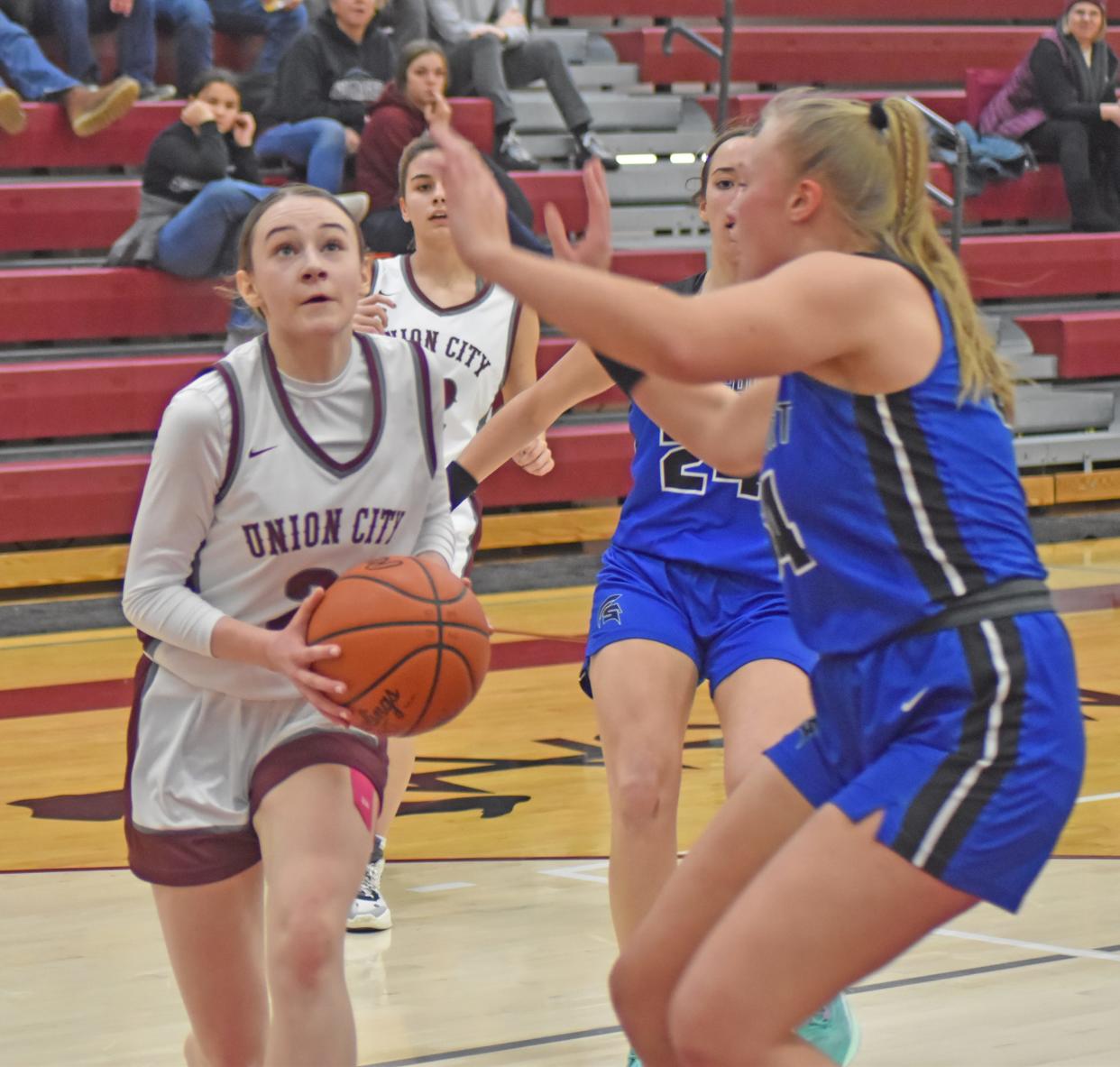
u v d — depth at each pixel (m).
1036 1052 5.74
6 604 15.11
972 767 3.71
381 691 4.52
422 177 7.95
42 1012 6.38
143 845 4.90
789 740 4.25
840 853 3.72
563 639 14.40
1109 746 10.73
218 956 4.93
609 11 21.69
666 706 5.78
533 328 8.23
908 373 3.82
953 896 3.70
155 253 16.97
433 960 6.95
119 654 14.16
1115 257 20.92
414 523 5.07
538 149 20.66
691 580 6.04
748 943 3.71
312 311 4.76
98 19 18.53
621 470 17.66
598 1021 6.17
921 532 3.84
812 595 4.03
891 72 22.48
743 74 21.81
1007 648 3.77
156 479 4.78
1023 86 21.06
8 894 8.02
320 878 4.52
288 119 17.64
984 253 20.33
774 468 4.05
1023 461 19.64
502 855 8.59
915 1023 6.05
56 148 18.08
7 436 16.20
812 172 4.04
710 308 3.64
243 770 4.84
